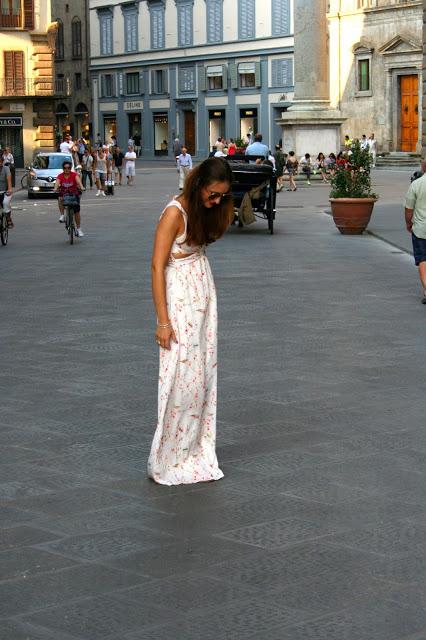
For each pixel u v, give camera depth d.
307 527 6.41
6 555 5.98
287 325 13.34
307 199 40.06
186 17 79.75
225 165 6.98
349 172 26.11
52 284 17.44
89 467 7.63
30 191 45.19
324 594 5.45
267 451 8.00
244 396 9.68
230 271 18.84
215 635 5.00
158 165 76.62
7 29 62.94
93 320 13.84
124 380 10.33
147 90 84.69
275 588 5.52
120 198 42.09
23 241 25.47
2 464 7.70
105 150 43.78
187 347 7.11
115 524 6.47
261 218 31.14
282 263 20.08
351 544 6.13
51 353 11.70
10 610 5.28
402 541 6.17
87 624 5.12
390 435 8.41
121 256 21.66
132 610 5.27
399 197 38.69
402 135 65.62
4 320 13.93
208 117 79.69
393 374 10.57
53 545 6.13
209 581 5.62
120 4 85.75
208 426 7.39
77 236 26.14
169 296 7.11
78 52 91.62
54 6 93.19
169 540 6.21
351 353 11.60
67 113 93.94
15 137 64.50
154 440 7.21
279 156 45.09
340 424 8.74
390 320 13.74
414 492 7.05
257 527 6.41
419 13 62.78
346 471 7.50
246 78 76.00
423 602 5.35
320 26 48.47
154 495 7.02
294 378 10.39
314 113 48.78
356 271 18.88
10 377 10.49
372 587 5.53
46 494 7.04
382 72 65.81
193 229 7.02
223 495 7.01
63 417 8.96
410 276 18.20
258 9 74.00
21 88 63.81
